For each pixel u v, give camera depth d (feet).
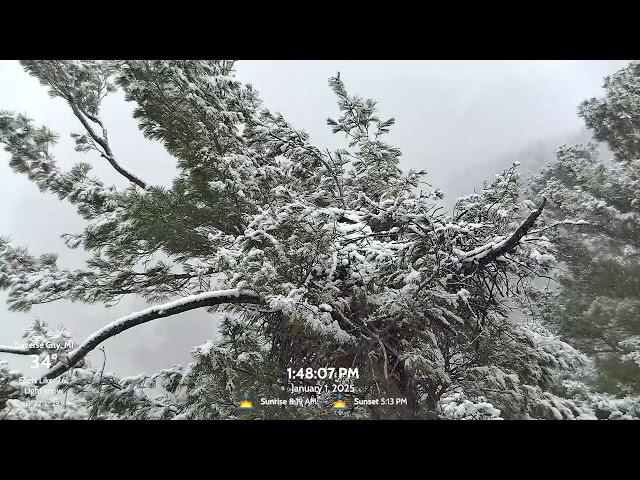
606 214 41.55
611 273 41.91
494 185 18.79
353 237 17.54
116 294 22.76
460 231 16.53
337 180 24.20
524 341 18.52
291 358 17.37
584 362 18.81
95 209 22.80
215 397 16.98
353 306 16.98
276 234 17.13
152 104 22.79
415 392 15.79
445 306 16.61
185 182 21.62
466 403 12.39
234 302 16.56
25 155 22.13
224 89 22.20
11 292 20.56
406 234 16.57
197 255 22.07
